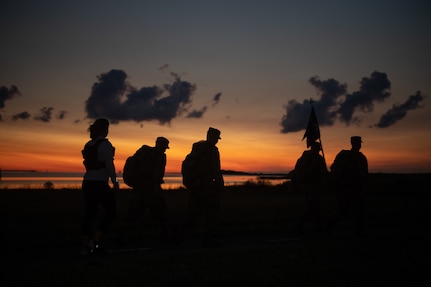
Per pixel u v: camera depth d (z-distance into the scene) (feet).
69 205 43.65
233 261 18.06
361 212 27.66
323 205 48.65
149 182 24.12
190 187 23.62
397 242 23.62
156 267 16.71
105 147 20.89
